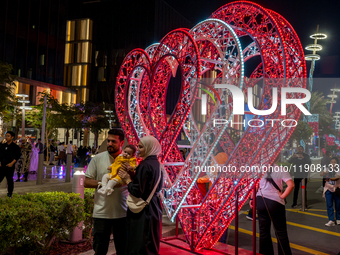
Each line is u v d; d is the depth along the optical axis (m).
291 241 6.62
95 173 4.07
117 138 4.05
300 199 12.37
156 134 5.40
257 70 6.34
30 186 12.41
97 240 3.91
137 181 3.59
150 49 6.72
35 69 44.47
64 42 49.84
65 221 4.98
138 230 3.66
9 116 26.91
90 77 56.28
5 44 40.09
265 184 5.14
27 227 4.34
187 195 5.41
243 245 6.38
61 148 24.45
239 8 5.38
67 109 38.09
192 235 5.22
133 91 6.72
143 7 54.22
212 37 5.51
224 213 5.15
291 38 5.20
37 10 44.72
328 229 7.66
